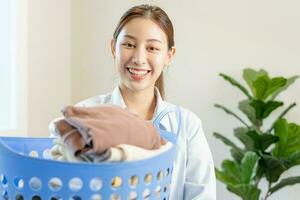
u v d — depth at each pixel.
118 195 0.56
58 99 2.40
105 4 2.42
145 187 0.59
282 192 2.02
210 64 2.16
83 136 0.58
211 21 2.13
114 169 0.55
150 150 0.63
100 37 2.45
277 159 1.71
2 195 0.60
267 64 2.03
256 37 2.04
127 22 0.90
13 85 2.06
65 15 2.42
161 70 0.96
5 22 2.04
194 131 1.00
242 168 1.73
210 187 0.93
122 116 0.64
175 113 1.00
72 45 2.51
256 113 1.84
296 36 1.95
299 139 1.73
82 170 0.54
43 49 2.25
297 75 1.95
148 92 1.00
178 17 2.21
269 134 1.74
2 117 2.07
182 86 2.23
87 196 0.54
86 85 2.53
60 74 2.41
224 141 1.90
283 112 1.87
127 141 0.60
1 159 0.59
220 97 2.15
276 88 1.77
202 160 0.96
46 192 0.55
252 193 1.66
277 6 1.98
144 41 0.88
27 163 0.55
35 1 2.17
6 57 2.05
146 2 2.30
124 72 0.91
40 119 2.26
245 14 2.05
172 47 0.99
